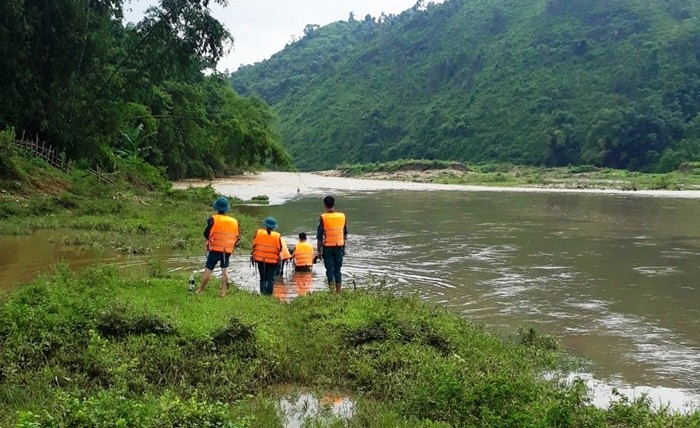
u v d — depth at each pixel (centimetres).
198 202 2856
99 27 2878
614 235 2175
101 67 2973
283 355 706
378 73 16100
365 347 737
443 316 884
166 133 4800
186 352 675
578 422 537
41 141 2841
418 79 14975
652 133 9025
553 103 11575
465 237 2067
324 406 612
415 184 7075
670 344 852
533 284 1259
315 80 18025
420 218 2800
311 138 14812
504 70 13175
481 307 1055
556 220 2756
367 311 877
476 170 9938
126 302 775
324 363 704
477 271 1404
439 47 15512
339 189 5534
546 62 12744
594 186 6544
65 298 778
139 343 678
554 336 883
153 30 2947
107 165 3322
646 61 11056
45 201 2133
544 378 702
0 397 567
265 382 670
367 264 1478
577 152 10175
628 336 888
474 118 12312
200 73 5669
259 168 7919
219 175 6769
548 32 13575
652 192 5606
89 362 629
